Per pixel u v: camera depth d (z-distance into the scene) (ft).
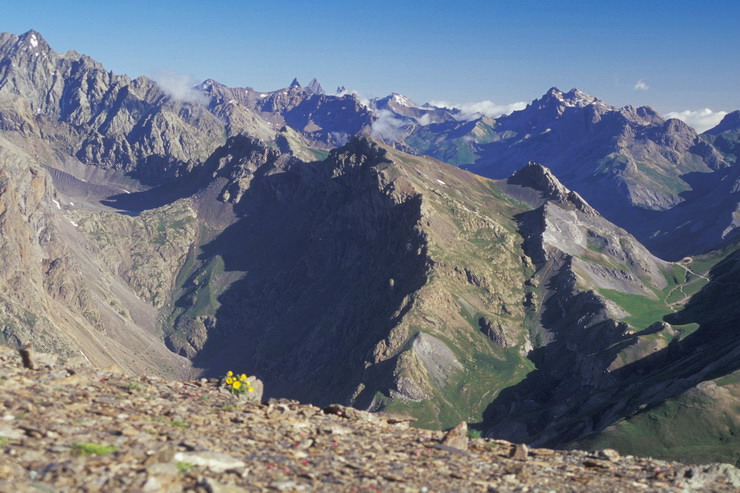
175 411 71.10
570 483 67.56
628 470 75.72
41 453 50.52
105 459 51.47
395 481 60.08
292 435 70.74
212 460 55.52
